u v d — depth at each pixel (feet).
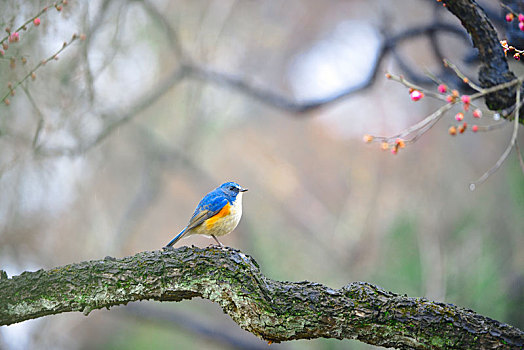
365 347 49.83
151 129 64.39
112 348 63.87
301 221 68.59
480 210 55.16
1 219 45.16
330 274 59.77
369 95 68.13
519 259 48.70
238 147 73.10
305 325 18.04
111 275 18.30
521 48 27.81
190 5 54.34
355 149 68.85
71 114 43.06
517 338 17.62
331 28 70.28
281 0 66.28
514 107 21.62
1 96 27.84
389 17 43.32
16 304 18.15
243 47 62.49
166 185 69.87
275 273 60.80
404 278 53.83
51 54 35.53
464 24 22.25
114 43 42.60
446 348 17.76
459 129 18.74
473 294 48.32
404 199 58.39
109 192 64.23
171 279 18.24
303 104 44.86
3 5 28.55
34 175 44.37
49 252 51.57
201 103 61.00
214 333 54.70
